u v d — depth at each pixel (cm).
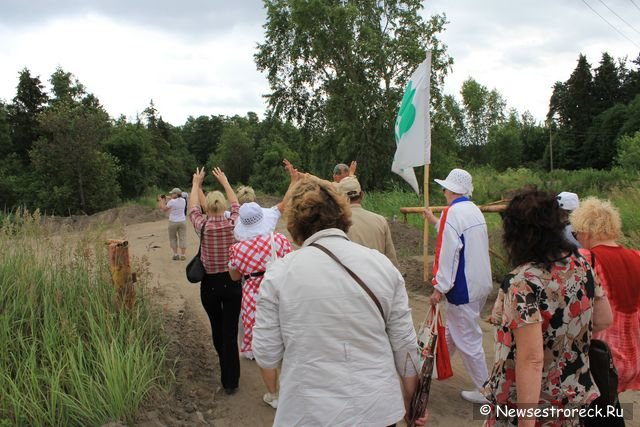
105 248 505
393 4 2758
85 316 446
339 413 199
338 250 217
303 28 2675
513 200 231
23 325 433
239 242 421
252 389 448
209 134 9819
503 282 229
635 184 1316
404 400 235
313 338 205
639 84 7438
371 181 2820
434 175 2841
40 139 3441
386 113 2708
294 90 2973
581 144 6912
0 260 480
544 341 221
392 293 216
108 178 3566
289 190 282
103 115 3581
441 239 402
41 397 363
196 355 504
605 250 323
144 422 368
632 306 316
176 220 1087
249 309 422
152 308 526
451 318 416
